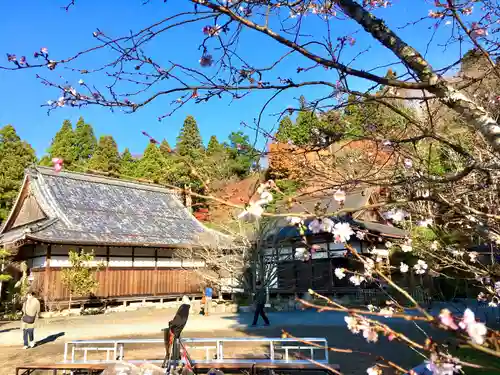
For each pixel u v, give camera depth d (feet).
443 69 7.77
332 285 69.31
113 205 85.30
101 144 139.23
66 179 84.58
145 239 75.51
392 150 10.86
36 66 7.25
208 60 8.34
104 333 44.16
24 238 60.75
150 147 115.96
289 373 21.56
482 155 12.55
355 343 32.68
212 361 20.97
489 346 5.59
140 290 74.33
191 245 73.41
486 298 21.56
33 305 36.29
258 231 60.39
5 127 110.73
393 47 7.40
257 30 6.85
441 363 6.30
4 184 103.04
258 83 8.25
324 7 9.29
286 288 75.15
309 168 10.38
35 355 32.32
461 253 16.42
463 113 6.99
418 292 47.62
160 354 30.53
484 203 13.12
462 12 10.30
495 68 8.39
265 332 40.57
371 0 10.98
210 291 66.74
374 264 11.67
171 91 7.60
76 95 7.55
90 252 69.72
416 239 17.51
